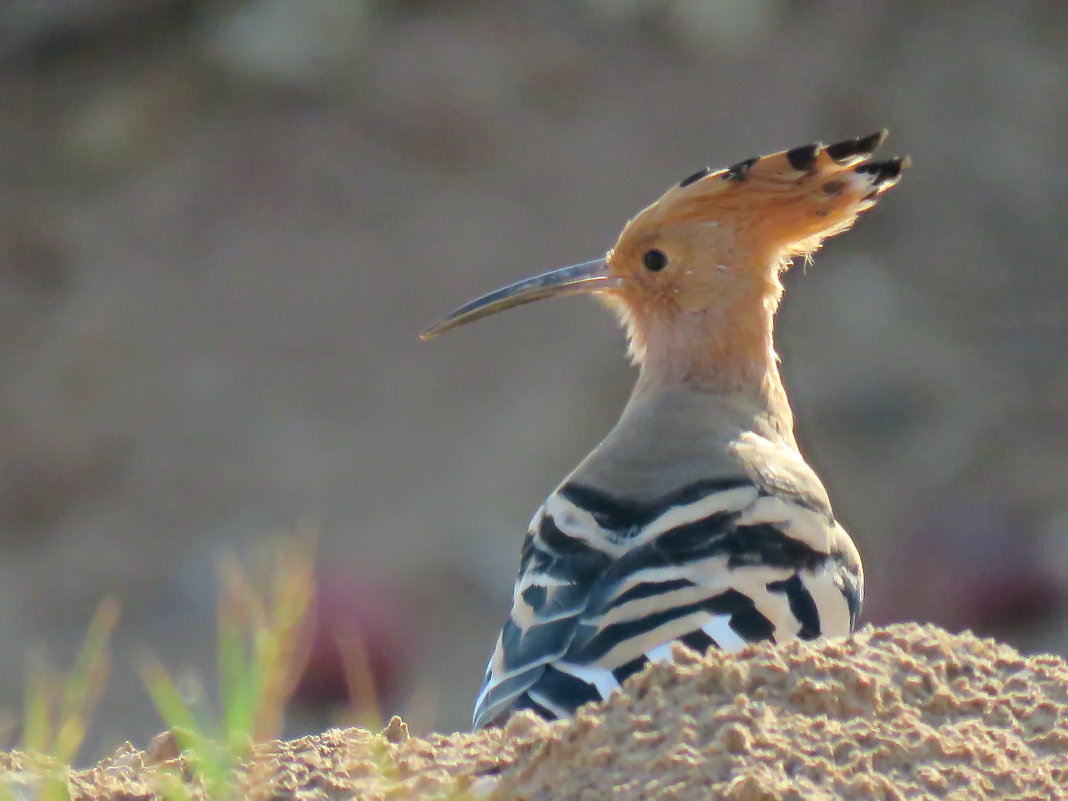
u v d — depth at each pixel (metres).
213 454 22.03
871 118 26.38
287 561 8.33
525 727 6.38
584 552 7.84
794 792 5.40
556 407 22.14
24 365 23.14
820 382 23.73
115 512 21.34
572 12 27.39
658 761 5.65
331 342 23.25
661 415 9.17
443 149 25.42
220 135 25.83
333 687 13.16
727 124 25.75
